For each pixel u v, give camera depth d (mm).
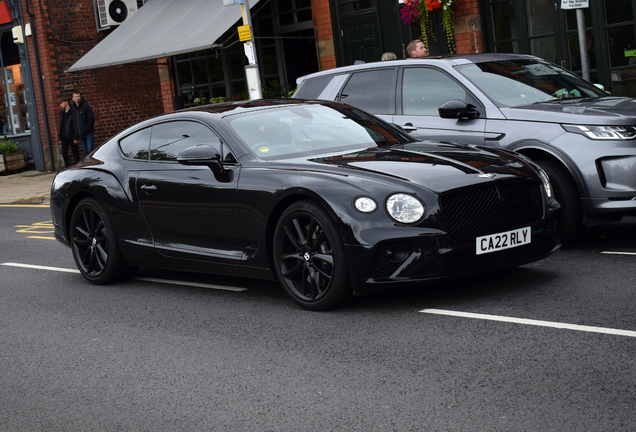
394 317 4945
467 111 6902
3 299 6820
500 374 3803
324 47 15836
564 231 6527
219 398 3885
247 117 6082
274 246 5379
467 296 5285
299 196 5238
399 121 7449
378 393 3725
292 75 17828
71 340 5266
